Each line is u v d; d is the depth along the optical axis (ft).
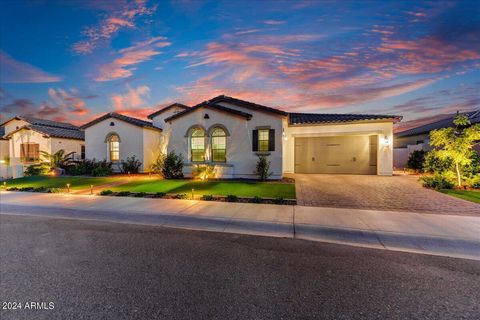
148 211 24.31
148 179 47.44
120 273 11.66
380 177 46.70
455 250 14.24
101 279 11.07
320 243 15.65
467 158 33.55
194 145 49.55
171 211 24.16
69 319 8.23
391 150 48.83
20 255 13.93
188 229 18.88
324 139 53.83
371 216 21.34
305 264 12.60
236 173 46.65
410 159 56.75
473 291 9.92
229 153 46.91
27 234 17.81
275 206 25.48
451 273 11.50
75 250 14.66
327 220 20.40
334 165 53.31
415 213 22.11
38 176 55.11
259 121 45.29
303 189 34.45
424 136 69.92
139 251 14.47
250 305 9.03
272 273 11.62
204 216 22.33
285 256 13.65
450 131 34.04
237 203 27.04
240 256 13.67
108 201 29.09
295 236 17.01
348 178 45.55
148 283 10.69
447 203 25.68
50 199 30.83
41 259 13.35
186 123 49.65
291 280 10.93
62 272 11.79
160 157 54.80
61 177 52.49
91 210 25.05
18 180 49.88
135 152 59.16
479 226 18.29
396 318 8.25
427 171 49.24
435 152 36.42
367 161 51.42
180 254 14.01
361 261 12.92
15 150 69.97
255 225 19.57
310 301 9.27
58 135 68.74
